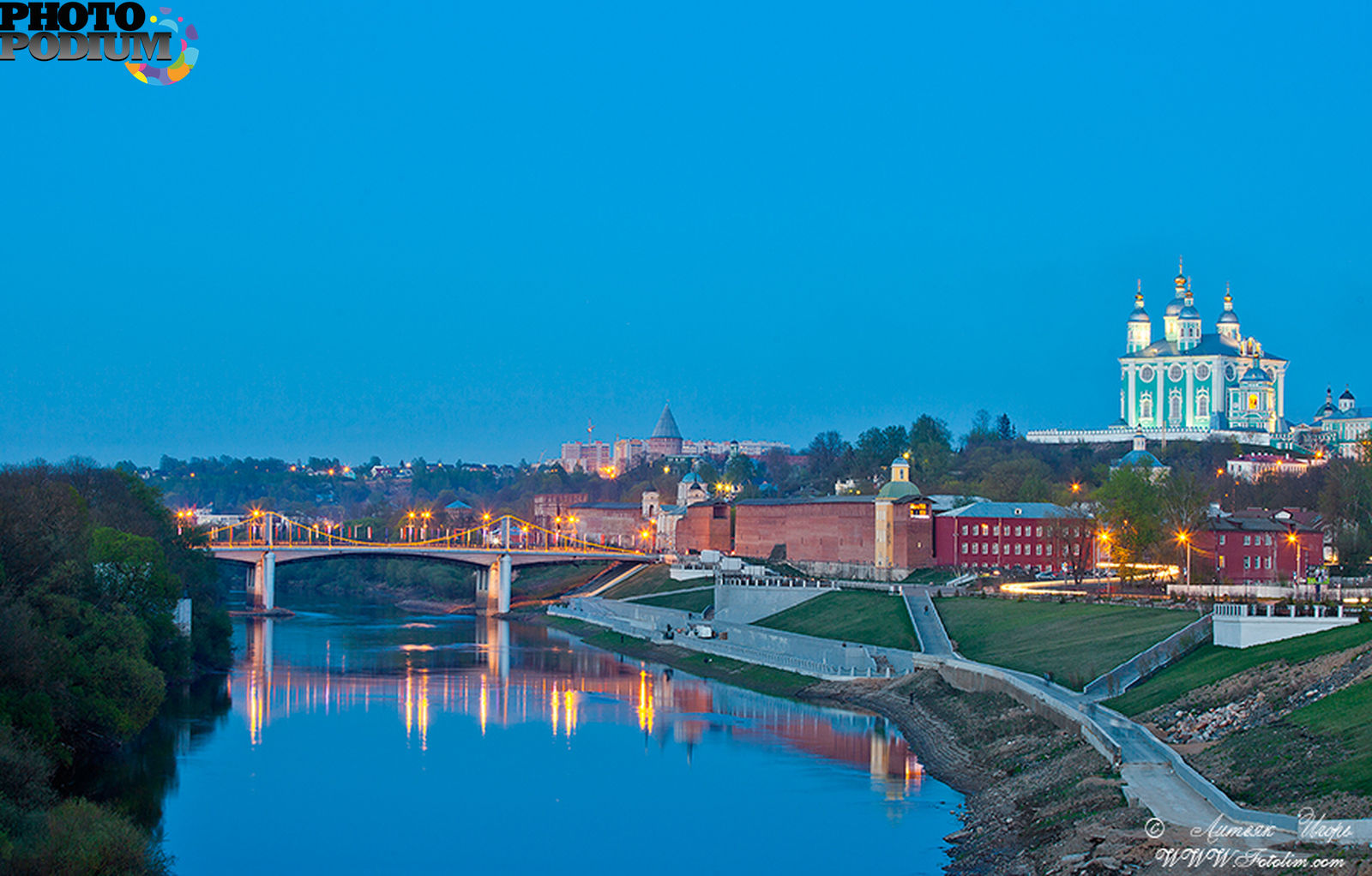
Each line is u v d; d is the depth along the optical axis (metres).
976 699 153.50
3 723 100.25
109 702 122.38
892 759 138.62
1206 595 189.50
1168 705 122.31
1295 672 116.62
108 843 85.25
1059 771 113.25
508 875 102.81
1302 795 89.56
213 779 130.88
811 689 185.62
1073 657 155.12
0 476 162.88
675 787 127.62
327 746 146.88
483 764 138.25
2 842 80.56
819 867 101.88
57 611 124.88
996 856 97.12
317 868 104.38
